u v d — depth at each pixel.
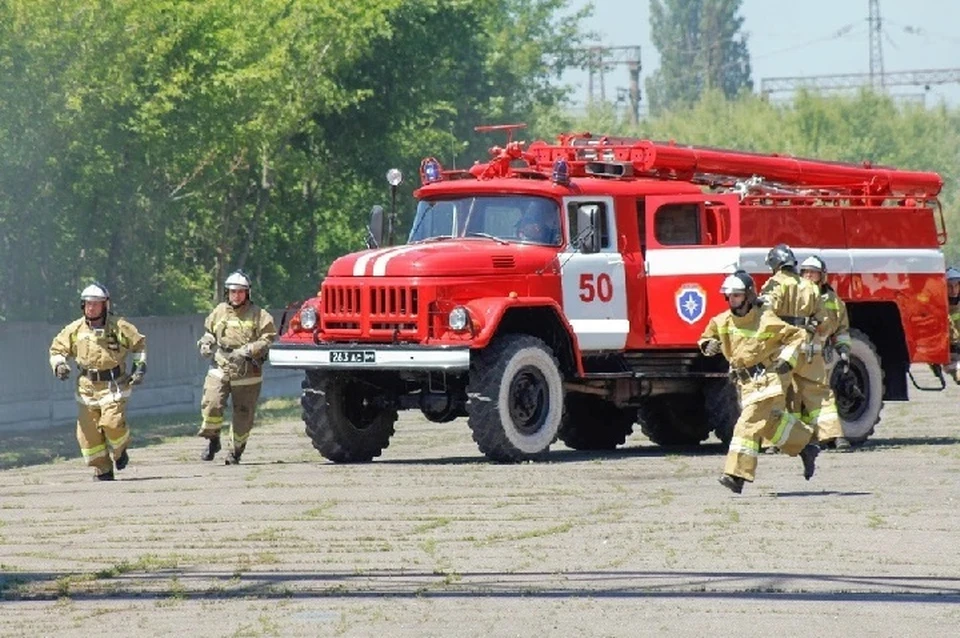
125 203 53.38
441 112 84.62
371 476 25.45
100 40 47.06
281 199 72.31
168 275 61.19
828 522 19.69
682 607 14.20
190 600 14.79
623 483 24.20
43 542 18.73
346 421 28.39
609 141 30.97
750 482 23.09
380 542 18.28
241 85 56.59
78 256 53.56
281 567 16.59
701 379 30.22
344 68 65.50
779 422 22.50
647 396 30.45
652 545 17.89
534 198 28.27
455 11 74.50
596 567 16.39
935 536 18.50
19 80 45.66
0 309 50.28
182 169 56.88
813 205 30.55
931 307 32.00
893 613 13.92
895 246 31.64
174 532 19.34
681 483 24.20
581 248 28.17
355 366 26.84
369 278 27.25
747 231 29.00
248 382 28.80
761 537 18.44
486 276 27.09
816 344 23.98
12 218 48.97
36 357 41.00
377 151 73.19
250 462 29.27
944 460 27.73
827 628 13.28
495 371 26.70
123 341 26.02
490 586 15.32
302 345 27.44
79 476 27.09
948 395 49.41
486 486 23.83
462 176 30.22
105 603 14.70
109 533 19.39
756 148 157.88
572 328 27.84
